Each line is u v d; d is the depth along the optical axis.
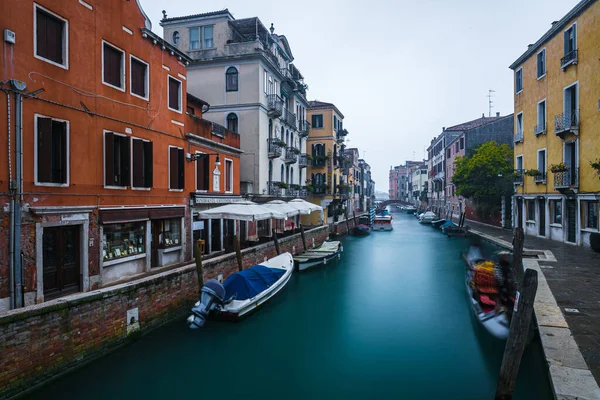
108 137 9.81
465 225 33.81
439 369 8.16
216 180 15.84
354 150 53.69
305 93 29.89
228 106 20.97
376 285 15.49
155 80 11.88
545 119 21.03
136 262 11.12
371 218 45.53
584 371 5.56
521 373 7.11
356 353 9.00
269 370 8.17
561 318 7.77
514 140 24.97
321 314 11.83
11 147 7.48
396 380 7.72
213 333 9.83
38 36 8.16
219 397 7.09
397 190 119.69
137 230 11.23
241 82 20.78
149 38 11.52
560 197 19.58
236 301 10.37
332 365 8.38
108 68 10.12
